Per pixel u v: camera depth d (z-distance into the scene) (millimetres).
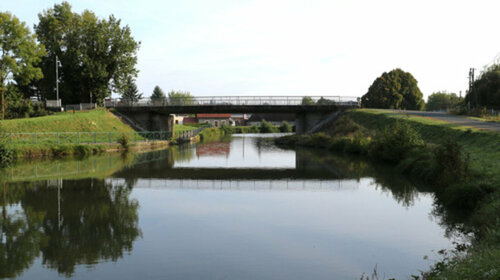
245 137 73188
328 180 17953
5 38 42938
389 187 15562
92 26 50125
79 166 23047
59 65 52781
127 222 10438
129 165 24109
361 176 18750
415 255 7789
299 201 13305
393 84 76312
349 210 11867
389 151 23391
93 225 10117
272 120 131625
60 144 30672
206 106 45344
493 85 48312
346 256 7777
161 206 12453
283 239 8922
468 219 10062
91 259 7637
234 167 23594
